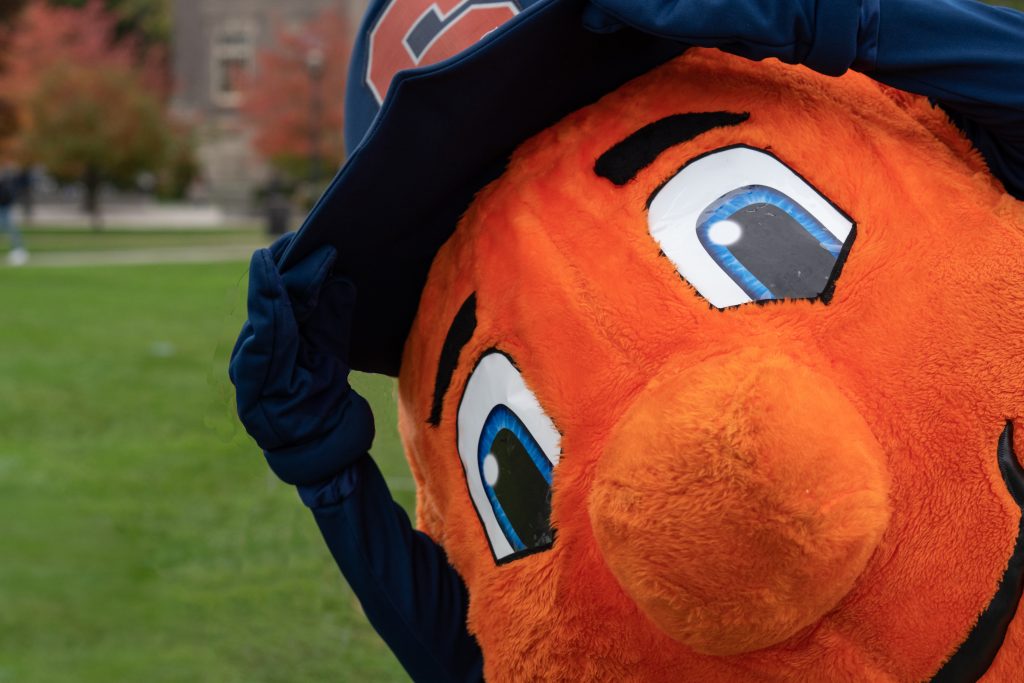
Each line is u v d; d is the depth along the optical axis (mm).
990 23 1468
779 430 1234
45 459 6246
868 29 1457
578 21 1504
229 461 6051
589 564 1437
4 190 19266
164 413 7438
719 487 1225
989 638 1352
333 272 1676
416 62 1749
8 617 4137
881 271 1403
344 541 1690
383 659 3727
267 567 4566
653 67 1671
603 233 1504
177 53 44031
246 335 1576
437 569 1733
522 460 1510
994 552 1344
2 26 29781
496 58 1477
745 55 1502
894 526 1332
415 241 1727
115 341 10562
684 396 1288
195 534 4977
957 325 1375
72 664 3766
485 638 1589
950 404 1353
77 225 33125
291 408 1599
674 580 1263
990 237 1438
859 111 1571
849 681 1355
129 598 4301
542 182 1612
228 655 3783
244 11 43156
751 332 1367
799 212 1463
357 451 1672
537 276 1513
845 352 1365
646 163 1559
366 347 1859
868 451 1288
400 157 1531
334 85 32438
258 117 33844
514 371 1519
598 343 1438
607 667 1450
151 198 46531
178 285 15461
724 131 1550
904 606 1340
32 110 30828
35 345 10281
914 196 1468
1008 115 1479
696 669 1401
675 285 1426
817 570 1236
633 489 1270
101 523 5129
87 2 52281
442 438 1688
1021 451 1365
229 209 40875
